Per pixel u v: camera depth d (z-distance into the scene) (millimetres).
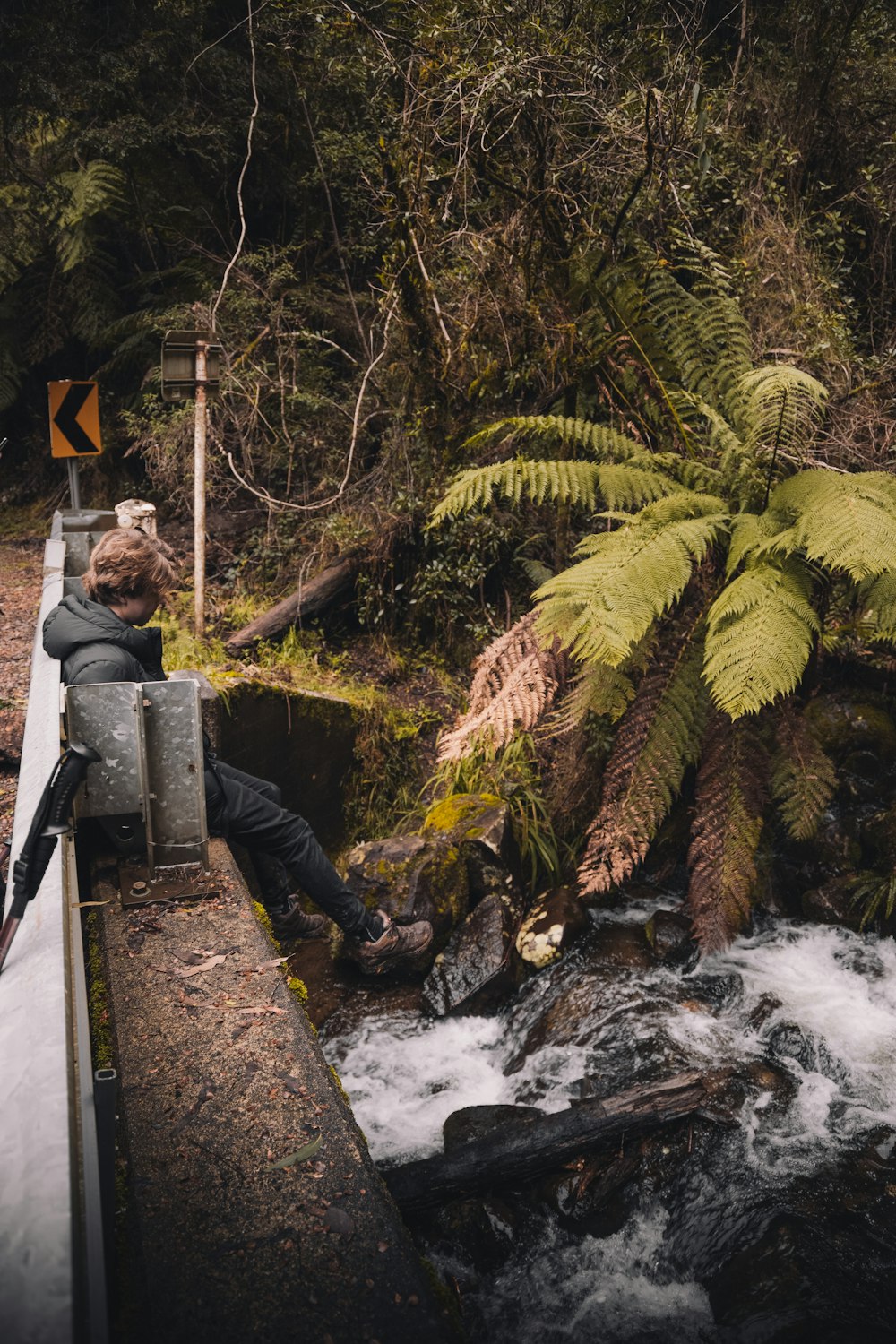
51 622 2820
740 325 4688
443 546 6000
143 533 2928
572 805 4988
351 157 6648
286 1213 1624
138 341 7875
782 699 4188
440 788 5426
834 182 5906
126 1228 1589
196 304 6500
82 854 2852
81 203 7234
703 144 4820
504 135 4773
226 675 4766
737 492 4227
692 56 5215
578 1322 2701
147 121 7117
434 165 5160
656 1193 3078
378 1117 3572
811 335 5094
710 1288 2787
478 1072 3842
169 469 6848
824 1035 3707
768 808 4781
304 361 6898
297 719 4988
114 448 8711
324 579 6035
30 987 1539
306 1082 1938
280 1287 1486
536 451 5801
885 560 3258
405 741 5562
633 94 4859
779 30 6023
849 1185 3045
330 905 3154
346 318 7062
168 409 7305
